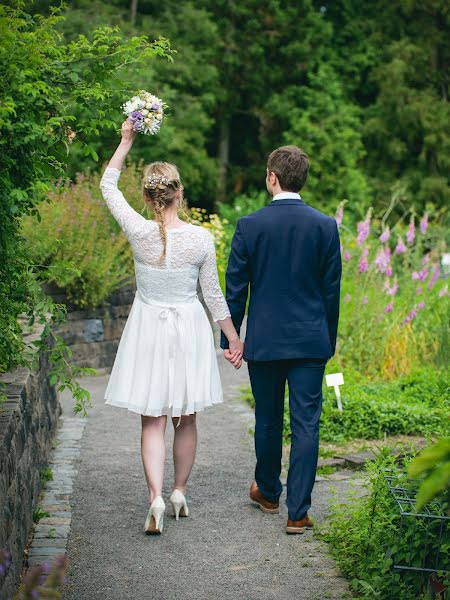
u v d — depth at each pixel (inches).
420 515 165.8
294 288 210.5
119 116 208.8
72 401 389.1
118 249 489.1
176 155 1067.3
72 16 997.2
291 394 213.5
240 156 1338.6
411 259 541.6
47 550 198.4
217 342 549.0
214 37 1154.7
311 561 194.1
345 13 1314.0
